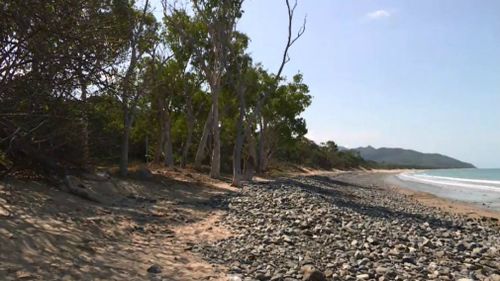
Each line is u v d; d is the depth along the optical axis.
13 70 6.13
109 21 7.06
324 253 10.11
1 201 10.10
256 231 12.10
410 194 43.66
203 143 37.44
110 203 14.15
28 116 7.27
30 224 8.73
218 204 17.70
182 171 31.91
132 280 6.72
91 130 14.28
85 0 6.23
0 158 11.19
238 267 8.31
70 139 12.30
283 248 10.26
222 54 31.05
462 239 14.63
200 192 21.75
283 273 8.05
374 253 10.41
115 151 22.23
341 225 14.20
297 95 53.31
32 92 6.46
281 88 51.56
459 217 23.69
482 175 113.94
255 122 50.34
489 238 15.80
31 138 10.14
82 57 6.41
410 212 23.80
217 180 30.20
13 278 5.87
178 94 38.56
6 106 6.56
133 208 13.86
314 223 13.98
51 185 13.55
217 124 31.70
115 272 6.97
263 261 8.94
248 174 35.50
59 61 6.21
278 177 48.16
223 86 38.44
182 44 35.09
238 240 10.82
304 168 93.38
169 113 38.66
